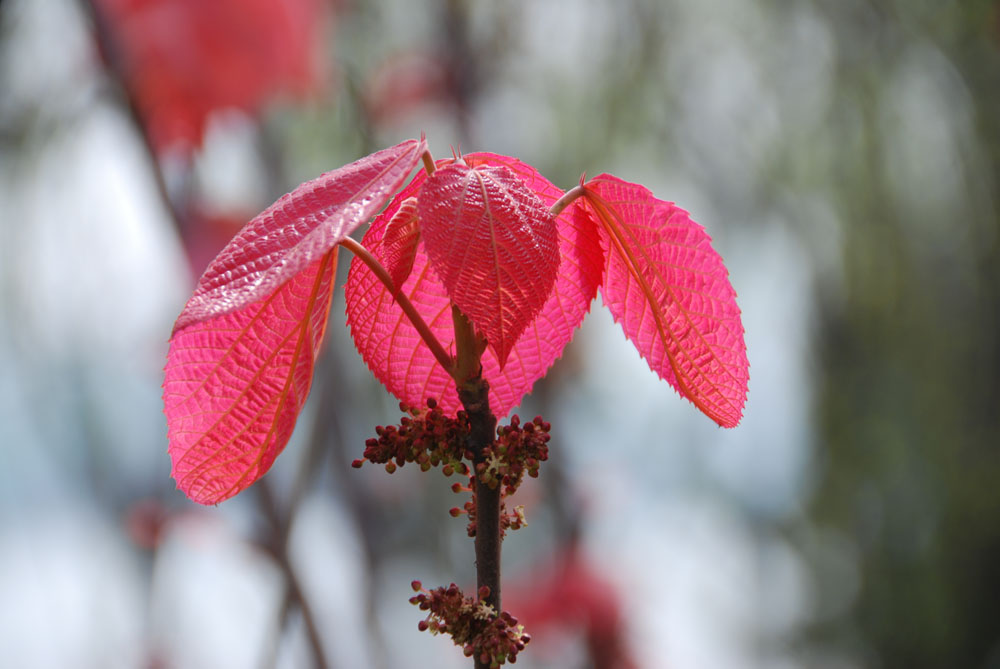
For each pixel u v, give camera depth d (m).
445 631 0.57
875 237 1.91
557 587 1.52
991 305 1.96
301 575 0.98
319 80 0.86
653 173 1.89
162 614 1.50
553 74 1.74
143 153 0.84
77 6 0.80
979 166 1.85
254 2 0.80
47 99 1.03
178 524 1.11
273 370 0.58
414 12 1.48
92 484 1.59
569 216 0.59
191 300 0.54
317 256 0.54
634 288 0.60
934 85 1.86
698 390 0.60
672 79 1.83
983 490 1.99
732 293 0.59
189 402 0.57
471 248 0.56
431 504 1.86
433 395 0.60
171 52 0.79
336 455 1.33
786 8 1.83
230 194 1.02
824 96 1.85
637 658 1.54
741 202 1.94
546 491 1.60
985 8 1.75
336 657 1.02
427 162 0.57
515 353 0.61
